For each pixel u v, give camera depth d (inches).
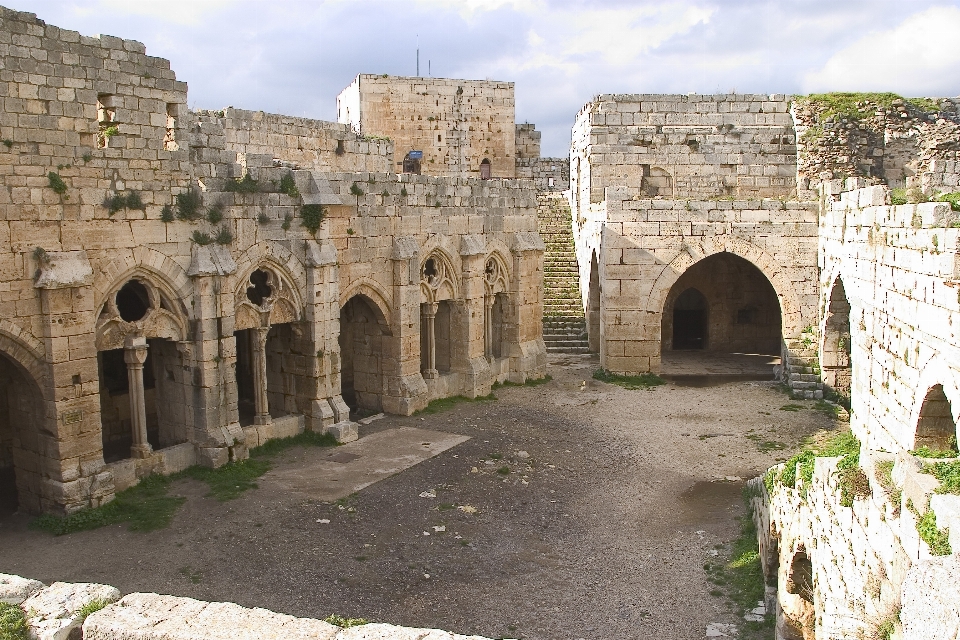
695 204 1348.4
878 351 850.8
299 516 741.9
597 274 1552.7
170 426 869.8
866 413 904.9
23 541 683.4
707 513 776.9
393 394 1101.1
